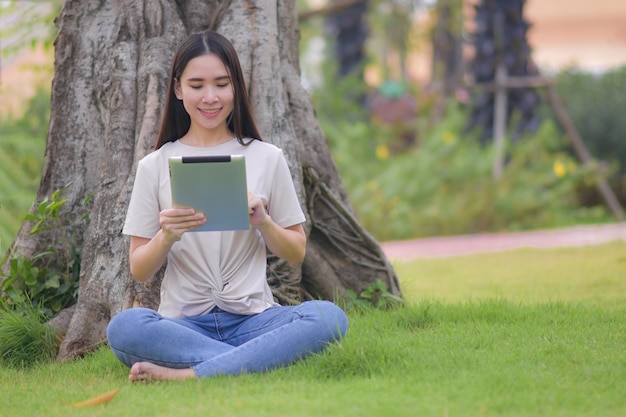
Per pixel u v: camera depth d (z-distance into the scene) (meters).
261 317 4.27
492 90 14.41
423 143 15.06
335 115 16.58
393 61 28.03
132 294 4.96
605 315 5.50
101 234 5.17
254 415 3.43
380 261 6.01
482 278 8.08
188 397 3.71
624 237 11.35
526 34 14.45
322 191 5.92
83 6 5.74
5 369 4.67
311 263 5.80
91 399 3.71
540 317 5.43
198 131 4.39
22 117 11.20
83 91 5.70
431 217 13.38
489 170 14.04
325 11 12.55
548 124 14.51
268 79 5.55
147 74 5.45
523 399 3.60
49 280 5.40
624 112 16.98
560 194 14.42
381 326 5.16
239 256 4.29
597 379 3.95
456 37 22.25
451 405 3.54
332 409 3.47
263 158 4.36
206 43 4.27
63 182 5.70
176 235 4.00
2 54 8.93
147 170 4.32
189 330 4.12
